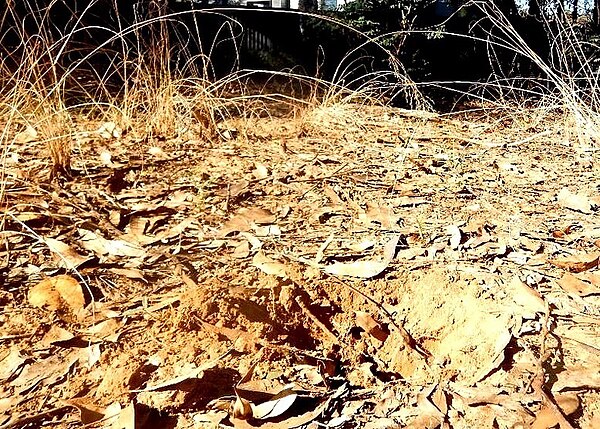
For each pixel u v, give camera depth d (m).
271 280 1.51
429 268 1.67
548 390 1.20
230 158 2.78
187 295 1.41
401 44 7.12
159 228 1.86
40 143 2.40
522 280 1.61
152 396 1.14
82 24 3.86
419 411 1.17
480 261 1.72
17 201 1.86
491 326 1.41
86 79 3.54
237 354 1.27
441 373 1.34
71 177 2.24
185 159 2.71
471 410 1.17
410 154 3.02
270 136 3.39
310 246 1.78
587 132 3.35
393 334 1.46
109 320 1.34
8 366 1.20
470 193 2.39
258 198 2.20
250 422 1.12
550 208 2.21
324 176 2.51
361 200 2.23
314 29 9.75
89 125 3.14
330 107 4.04
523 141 3.36
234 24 8.62
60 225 1.80
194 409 1.14
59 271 1.53
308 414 1.16
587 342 1.35
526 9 11.02
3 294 1.42
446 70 9.62
